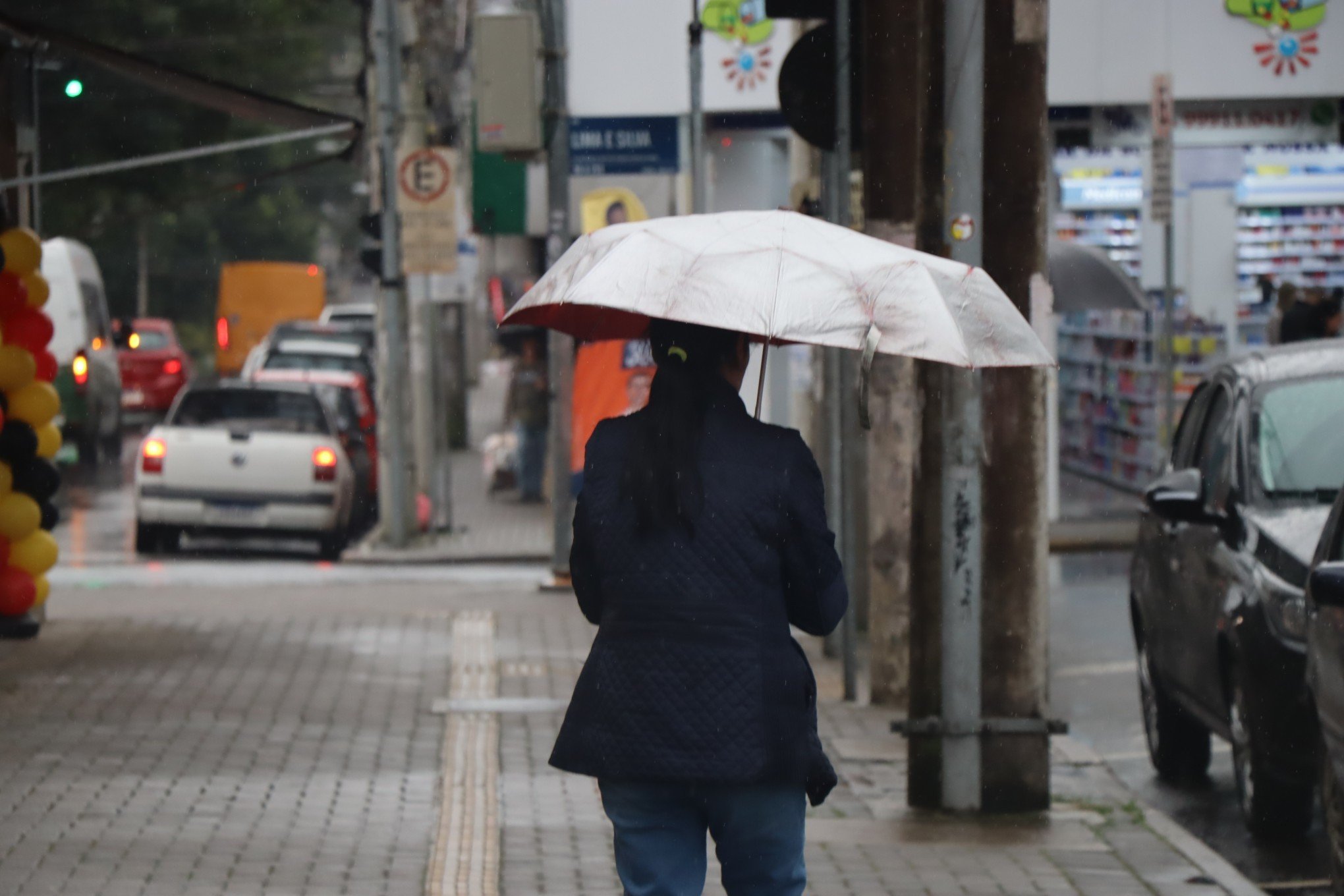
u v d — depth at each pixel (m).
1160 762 23.80
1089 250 49.50
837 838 19.19
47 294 31.55
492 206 65.81
